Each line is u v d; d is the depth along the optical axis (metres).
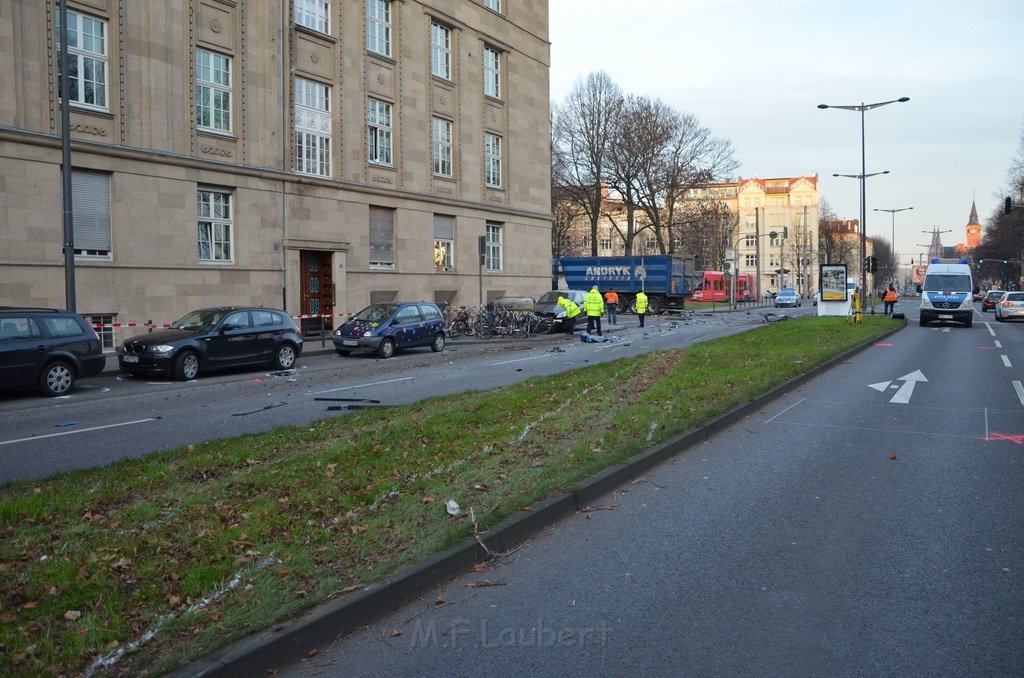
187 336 17.06
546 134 41.88
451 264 35.03
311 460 7.74
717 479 7.73
